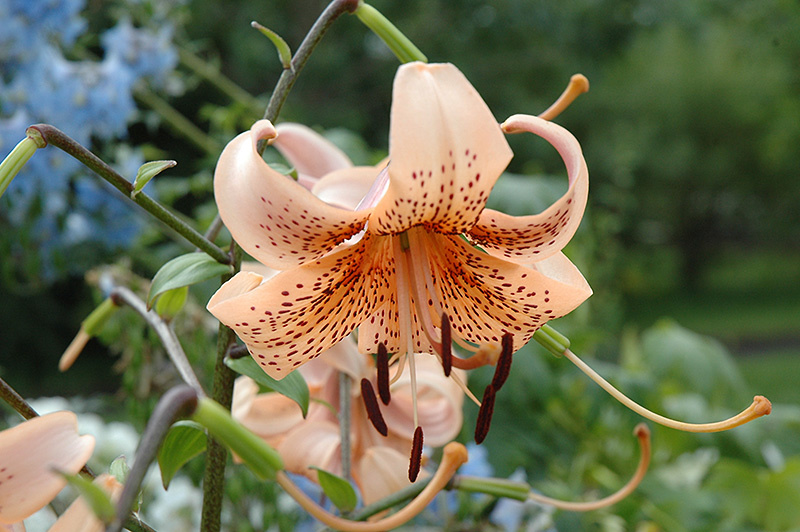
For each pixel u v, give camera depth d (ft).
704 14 14.39
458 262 1.11
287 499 1.66
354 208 1.12
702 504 2.03
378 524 0.89
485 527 1.59
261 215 0.98
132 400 1.60
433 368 1.43
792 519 2.28
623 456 2.29
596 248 3.24
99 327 1.41
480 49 10.54
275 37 1.09
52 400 1.98
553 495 1.75
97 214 2.21
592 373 1.10
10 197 2.02
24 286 2.22
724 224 19.69
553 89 11.10
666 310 16.17
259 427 1.41
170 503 1.82
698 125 16.89
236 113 2.28
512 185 2.06
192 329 1.70
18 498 0.88
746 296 18.43
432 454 1.68
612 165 13.20
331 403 1.42
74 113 2.09
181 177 7.50
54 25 2.10
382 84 9.22
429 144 0.93
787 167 17.72
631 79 16.29
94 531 0.87
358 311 1.12
